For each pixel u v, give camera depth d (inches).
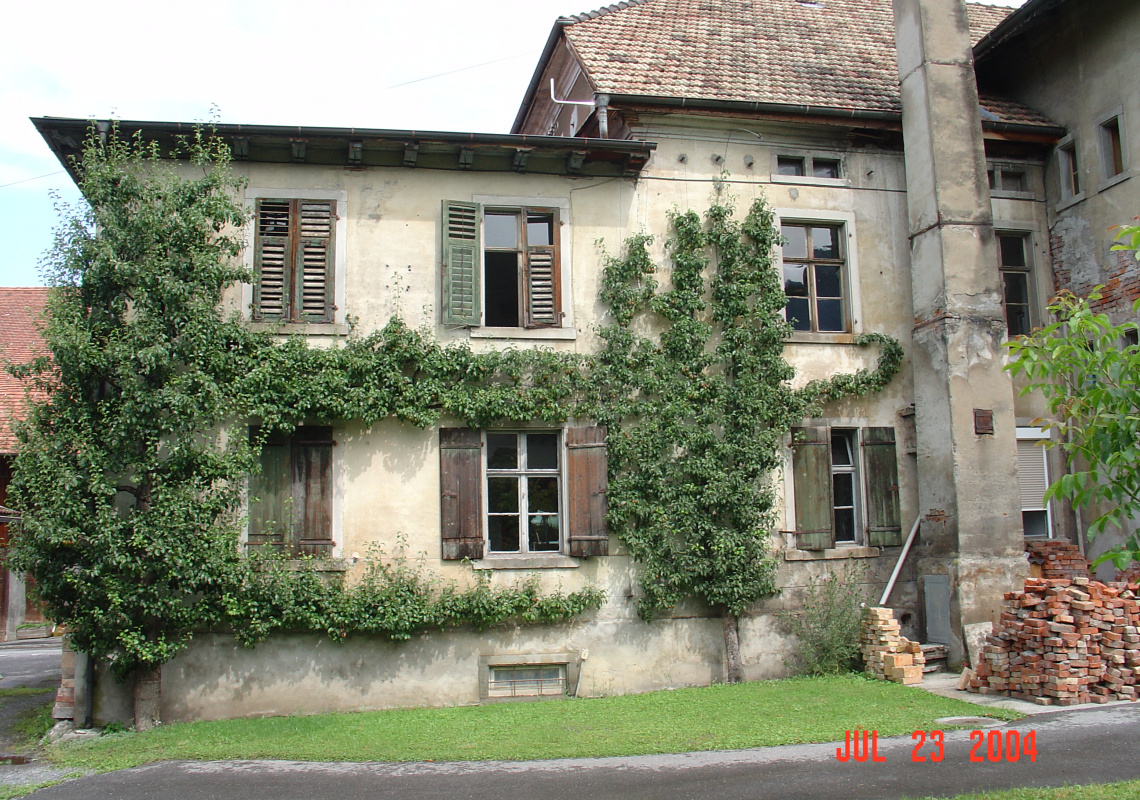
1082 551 518.6
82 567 373.7
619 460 455.2
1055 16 548.7
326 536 429.7
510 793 275.0
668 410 460.4
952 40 502.9
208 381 389.7
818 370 496.1
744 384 471.5
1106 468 175.3
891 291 515.8
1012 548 466.0
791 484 485.7
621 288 470.9
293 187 453.1
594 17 599.2
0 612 743.7
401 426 442.9
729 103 488.1
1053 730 331.0
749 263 486.6
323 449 434.9
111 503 388.5
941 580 467.8
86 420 378.9
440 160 465.4
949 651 458.6
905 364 509.4
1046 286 550.0
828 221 514.9
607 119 495.2
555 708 404.2
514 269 477.7
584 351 467.8
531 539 457.1
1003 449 474.0
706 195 498.3
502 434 461.4
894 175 528.7
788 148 514.9
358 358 428.5
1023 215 553.0
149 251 392.2
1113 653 386.0
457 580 436.5
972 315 480.4
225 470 390.3
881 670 446.3
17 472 375.9
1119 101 508.1
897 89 553.0
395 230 458.6
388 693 426.0
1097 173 521.7
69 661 410.3
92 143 403.2
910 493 499.5
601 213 482.6
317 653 422.3
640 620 454.9
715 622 464.1
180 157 440.5
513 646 441.1
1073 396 187.6
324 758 323.0
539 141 453.7
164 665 408.8
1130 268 497.0
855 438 503.5
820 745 320.5
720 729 347.6
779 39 607.2
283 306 441.7
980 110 554.3
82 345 372.8
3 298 850.8
